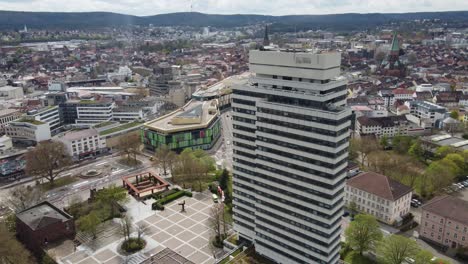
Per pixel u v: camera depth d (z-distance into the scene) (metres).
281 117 142.00
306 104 137.50
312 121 133.75
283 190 149.25
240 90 156.75
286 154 144.50
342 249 171.00
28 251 169.38
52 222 175.12
